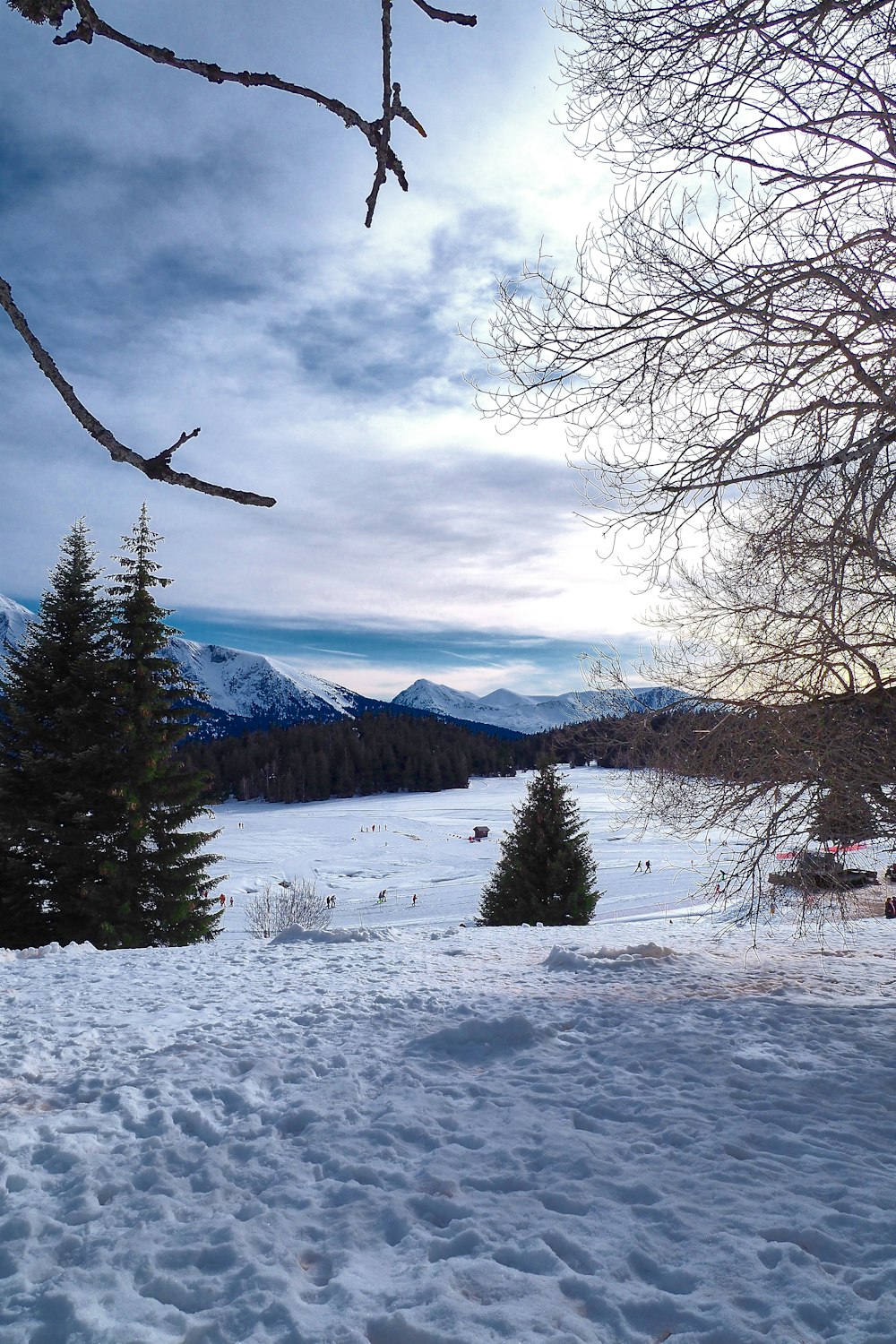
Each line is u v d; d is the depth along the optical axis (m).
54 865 21.23
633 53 5.63
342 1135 5.34
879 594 7.56
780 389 6.41
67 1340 3.21
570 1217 4.18
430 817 114.12
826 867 9.06
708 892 9.70
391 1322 3.27
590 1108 5.77
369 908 50.19
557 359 6.94
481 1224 4.14
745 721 8.78
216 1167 4.88
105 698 22.64
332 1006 9.04
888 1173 4.61
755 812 9.08
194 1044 7.45
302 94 1.55
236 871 67.19
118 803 21.84
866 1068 6.43
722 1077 6.30
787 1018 8.04
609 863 61.31
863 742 8.31
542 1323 3.28
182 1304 3.54
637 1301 3.44
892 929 17.08
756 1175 4.61
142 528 23.95
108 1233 4.07
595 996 9.41
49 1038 7.79
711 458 6.98
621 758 9.73
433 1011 8.82
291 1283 3.64
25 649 22.81
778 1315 3.28
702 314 6.76
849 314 6.23
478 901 50.09
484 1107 5.85
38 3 1.53
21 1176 4.68
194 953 14.03
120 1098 5.98
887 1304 3.29
